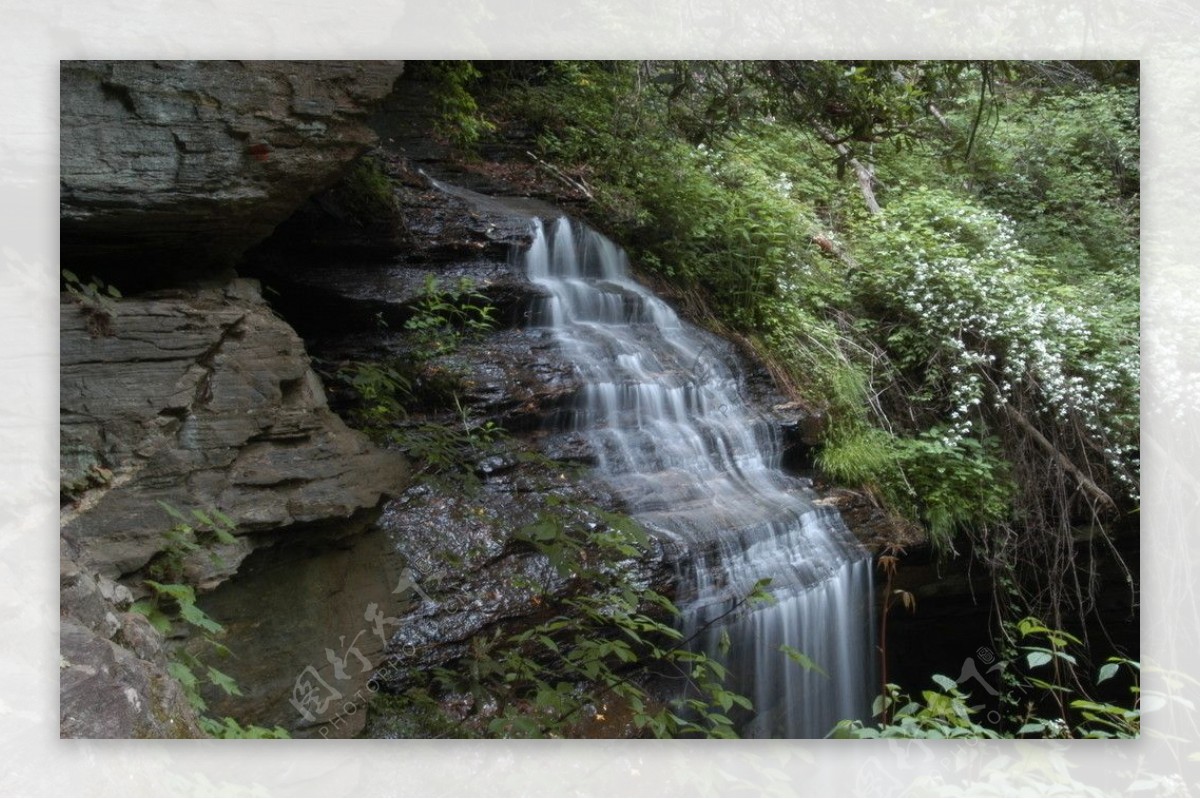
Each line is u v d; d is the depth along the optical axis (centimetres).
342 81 379
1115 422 708
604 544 412
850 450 653
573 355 575
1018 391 723
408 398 509
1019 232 876
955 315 730
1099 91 919
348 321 528
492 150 750
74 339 313
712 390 628
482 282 579
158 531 317
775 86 466
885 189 890
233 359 353
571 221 677
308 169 374
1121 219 912
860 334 756
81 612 265
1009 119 925
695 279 723
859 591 573
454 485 467
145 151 335
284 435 364
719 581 489
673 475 552
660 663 443
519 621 413
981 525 664
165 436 329
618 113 773
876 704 322
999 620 638
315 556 378
